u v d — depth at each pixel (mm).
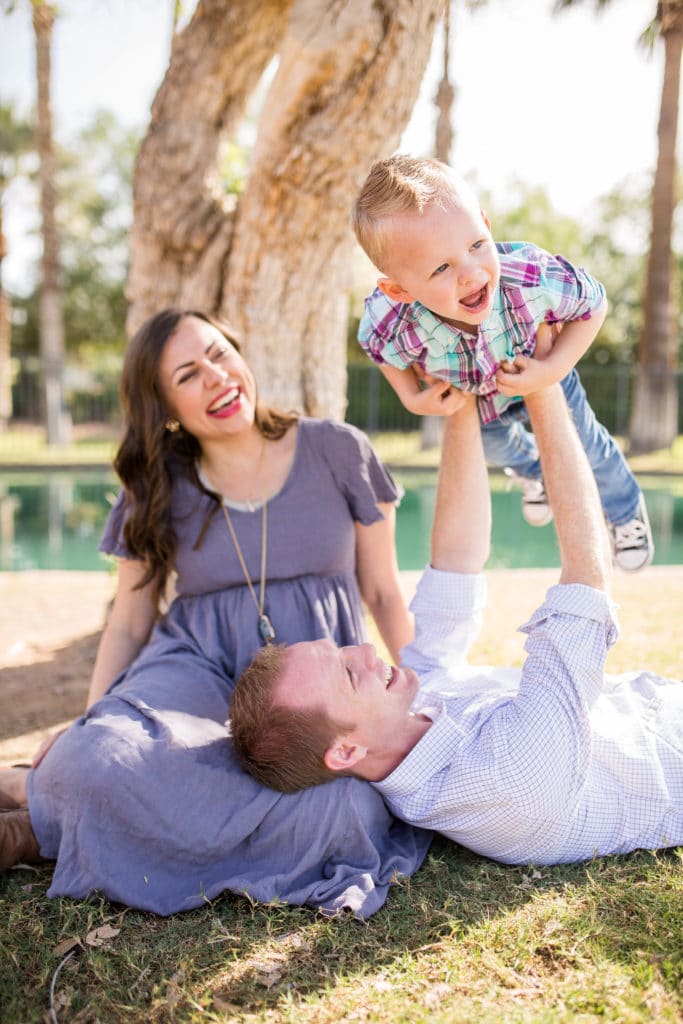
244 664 2822
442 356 2424
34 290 29547
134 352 2891
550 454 2367
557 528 2332
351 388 21156
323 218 4125
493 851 2340
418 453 16672
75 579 6715
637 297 27906
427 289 2105
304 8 3713
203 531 2910
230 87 4570
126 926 2164
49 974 1974
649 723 2428
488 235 2105
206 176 4578
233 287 4406
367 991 1846
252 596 2895
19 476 14492
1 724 3676
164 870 2289
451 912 2117
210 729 2453
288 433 3041
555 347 2398
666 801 2348
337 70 3725
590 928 1977
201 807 2279
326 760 2266
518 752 2172
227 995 1871
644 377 16312
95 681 3104
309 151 3883
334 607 2949
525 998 1783
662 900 2068
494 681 2596
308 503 2961
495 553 9625
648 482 13477
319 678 2262
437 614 2695
